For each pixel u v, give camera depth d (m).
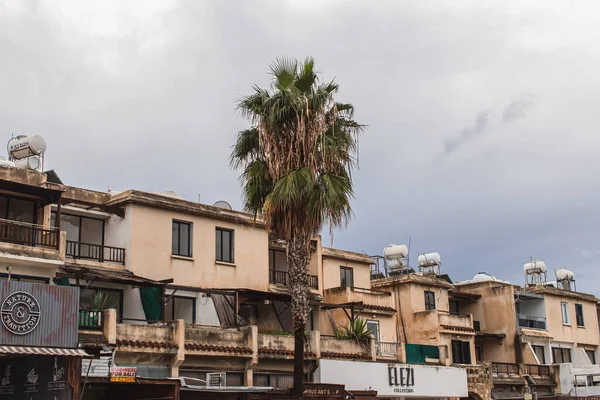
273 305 37.16
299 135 27.30
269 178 28.25
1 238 27.45
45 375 23.12
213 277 36.28
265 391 27.64
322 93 27.88
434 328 45.91
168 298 32.62
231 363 32.34
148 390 25.42
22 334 22.58
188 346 30.27
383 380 37.06
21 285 22.86
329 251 44.41
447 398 42.44
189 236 35.94
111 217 34.25
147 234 34.00
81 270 28.91
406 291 47.97
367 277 46.84
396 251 51.97
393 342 41.16
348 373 35.53
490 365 47.00
